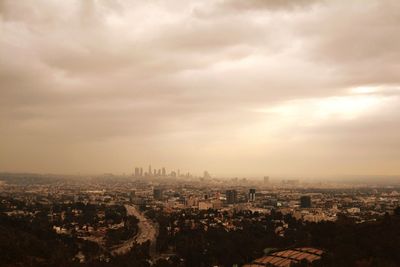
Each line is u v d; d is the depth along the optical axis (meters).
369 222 144.25
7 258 124.88
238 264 144.75
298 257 133.62
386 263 109.69
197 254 155.25
